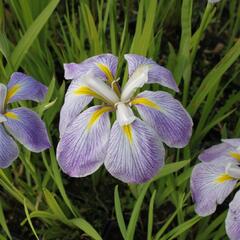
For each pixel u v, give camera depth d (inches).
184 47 16.6
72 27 20.2
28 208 17.7
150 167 12.5
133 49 16.3
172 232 15.1
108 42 23.8
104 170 19.7
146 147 12.7
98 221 19.2
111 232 19.0
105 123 13.4
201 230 17.1
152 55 17.9
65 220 16.8
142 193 14.8
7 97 15.2
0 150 13.6
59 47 23.4
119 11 26.0
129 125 13.1
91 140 13.1
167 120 13.2
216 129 21.5
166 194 17.4
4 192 19.7
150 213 14.5
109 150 12.8
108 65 15.2
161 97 13.7
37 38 18.9
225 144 14.9
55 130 20.7
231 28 24.5
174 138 13.0
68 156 13.0
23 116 14.3
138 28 16.1
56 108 17.0
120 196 19.7
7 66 17.1
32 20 18.5
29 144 13.8
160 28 21.4
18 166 19.5
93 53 18.7
